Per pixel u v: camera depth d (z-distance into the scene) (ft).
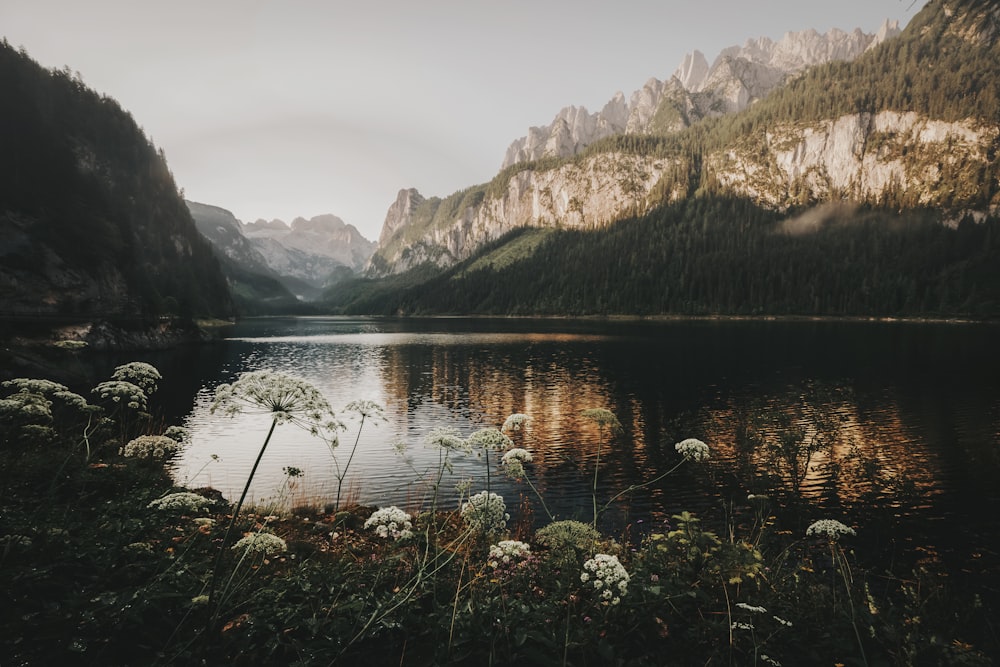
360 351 267.80
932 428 96.02
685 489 68.18
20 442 32.89
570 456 84.38
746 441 82.12
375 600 17.39
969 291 495.82
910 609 24.62
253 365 205.05
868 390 136.15
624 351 247.70
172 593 15.47
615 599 16.44
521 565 22.20
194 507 16.40
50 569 16.22
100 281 315.99
